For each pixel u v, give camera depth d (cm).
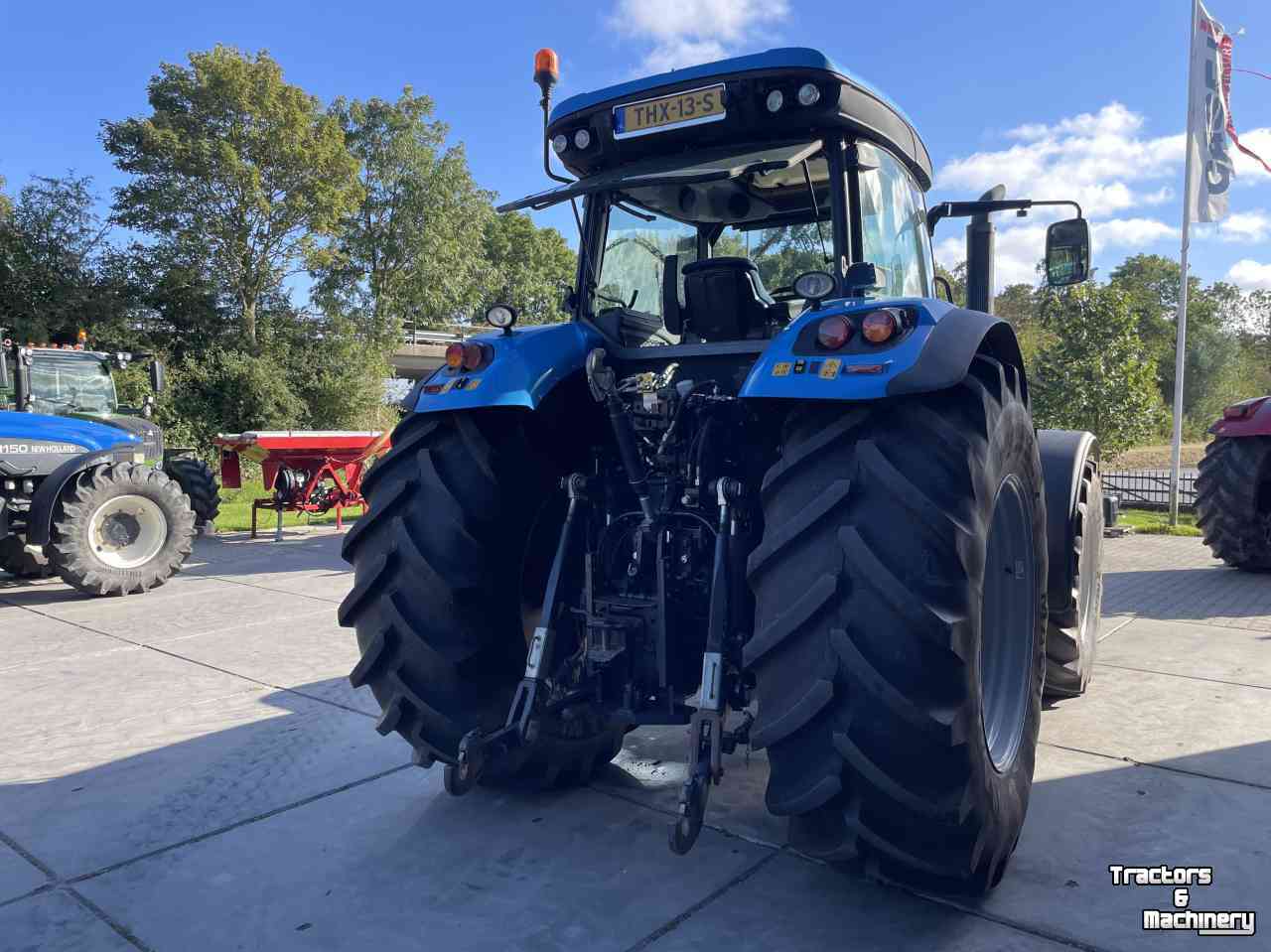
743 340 285
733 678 254
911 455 203
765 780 316
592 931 219
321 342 2792
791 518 206
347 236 3000
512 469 274
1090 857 253
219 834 278
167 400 2362
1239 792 297
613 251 323
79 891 243
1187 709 387
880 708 195
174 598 702
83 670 479
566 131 299
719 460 273
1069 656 382
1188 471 2222
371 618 271
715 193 314
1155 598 645
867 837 202
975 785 201
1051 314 1529
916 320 212
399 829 279
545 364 277
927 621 189
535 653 265
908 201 318
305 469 1105
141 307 2511
